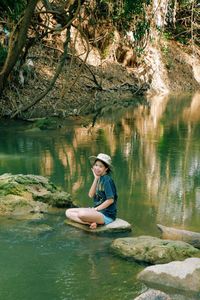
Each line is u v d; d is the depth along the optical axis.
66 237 5.69
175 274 4.66
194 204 7.14
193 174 8.84
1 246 5.41
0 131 12.81
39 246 5.43
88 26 22.69
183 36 31.06
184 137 12.86
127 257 5.18
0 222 6.09
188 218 6.55
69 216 6.16
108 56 24.09
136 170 9.06
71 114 15.91
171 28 30.84
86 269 4.92
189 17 28.61
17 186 6.80
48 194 6.78
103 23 23.27
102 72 22.33
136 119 16.30
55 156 9.97
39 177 7.22
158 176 8.66
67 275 4.79
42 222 6.13
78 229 5.94
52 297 4.39
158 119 16.48
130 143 11.78
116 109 18.72
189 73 29.86
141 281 4.69
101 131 13.52
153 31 25.09
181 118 16.91
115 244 5.39
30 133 12.66
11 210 6.42
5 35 14.35
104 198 6.13
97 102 19.41
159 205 7.05
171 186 8.04
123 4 20.91
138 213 6.69
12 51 10.34
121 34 24.80
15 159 9.62
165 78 27.86
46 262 5.05
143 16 22.33
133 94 23.78
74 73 20.28
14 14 12.73
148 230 6.05
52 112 15.60
